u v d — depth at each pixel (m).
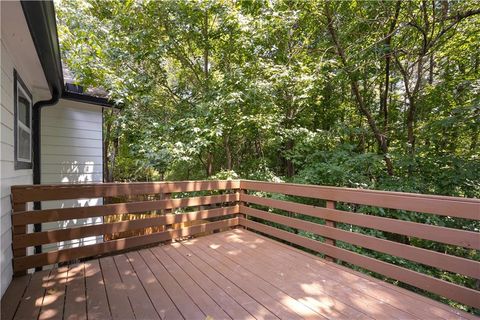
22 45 2.21
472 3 4.66
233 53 6.05
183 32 5.61
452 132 4.82
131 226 3.02
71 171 4.57
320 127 7.49
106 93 4.86
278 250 3.09
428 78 6.33
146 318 1.74
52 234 2.50
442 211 1.97
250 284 2.24
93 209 2.73
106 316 1.75
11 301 1.93
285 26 5.41
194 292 2.09
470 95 5.02
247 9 5.55
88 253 2.73
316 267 2.61
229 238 3.55
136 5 5.30
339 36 6.02
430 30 5.46
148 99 5.46
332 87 6.60
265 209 4.86
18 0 1.54
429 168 4.88
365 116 6.71
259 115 5.43
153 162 4.94
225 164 7.16
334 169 4.76
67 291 2.09
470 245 1.82
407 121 6.25
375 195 2.43
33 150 3.50
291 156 5.82
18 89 2.58
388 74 6.32
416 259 2.13
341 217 2.72
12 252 2.29
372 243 2.45
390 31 5.62
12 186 2.27
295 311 1.85
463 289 1.85
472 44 5.57
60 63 2.67
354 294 2.09
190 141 5.06
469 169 4.30
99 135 4.96
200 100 5.76
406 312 1.84
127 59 5.45
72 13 4.54
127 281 2.27
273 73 5.35
